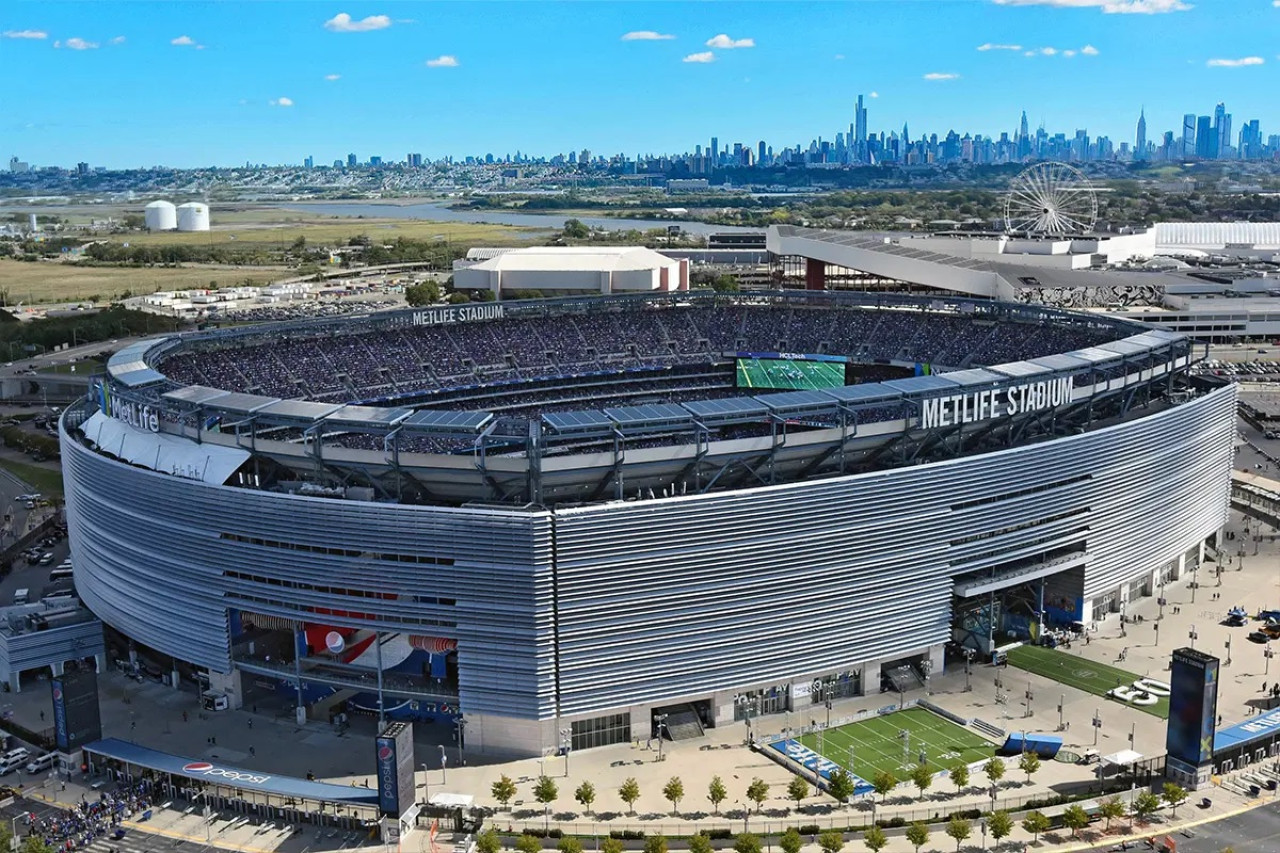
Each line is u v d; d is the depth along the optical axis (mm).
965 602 169625
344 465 149625
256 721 151625
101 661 170000
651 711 145875
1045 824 120375
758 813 127438
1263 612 179125
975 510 159875
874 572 153000
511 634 138250
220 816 130125
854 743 142625
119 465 160625
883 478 151125
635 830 124625
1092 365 182000
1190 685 130625
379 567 141375
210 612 153250
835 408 158625
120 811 130250
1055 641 171375
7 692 162375
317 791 128125
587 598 138375
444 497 151000
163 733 148125
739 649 146500
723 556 143125
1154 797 123812
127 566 162625
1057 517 170500
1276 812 127000
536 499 142875
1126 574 182250
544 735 140750
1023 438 180000
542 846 123438
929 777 128625
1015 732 143875
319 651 151625
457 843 123375
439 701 145250
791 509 145625
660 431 151125
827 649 151625
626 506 137750
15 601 190000
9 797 133375
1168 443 186750
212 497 149750
